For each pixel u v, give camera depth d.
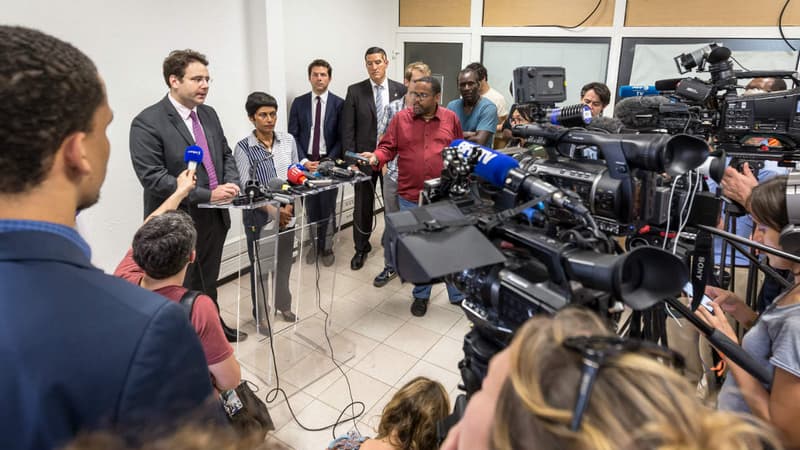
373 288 3.72
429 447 1.54
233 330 3.00
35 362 0.55
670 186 1.38
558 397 0.42
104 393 0.58
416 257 0.77
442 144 3.11
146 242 1.53
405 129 3.13
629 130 1.96
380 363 2.80
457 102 3.65
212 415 0.68
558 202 0.90
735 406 1.18
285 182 2.34
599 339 0.45
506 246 0.94
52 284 0.58
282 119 3.94
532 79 1.37
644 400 0.39
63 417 0.56
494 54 4.95
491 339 0.91
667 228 1.27
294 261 2.54
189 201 2.47
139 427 0.54
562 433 0.39
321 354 2.81
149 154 2.52
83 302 0.59
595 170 1.12
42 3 2.55
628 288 0.74
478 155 1.05
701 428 0.39
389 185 3.83
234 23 3.61
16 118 0.55
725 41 4.05
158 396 0.61
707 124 2.06
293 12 4.08
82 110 0.62
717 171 1.31
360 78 4.99
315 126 4.09
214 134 2.79
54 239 0.61
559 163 1.21
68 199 0.64
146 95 3.12
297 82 4.26
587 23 4.47
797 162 2.04
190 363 0.66
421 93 2.97
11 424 0.55
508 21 4.78
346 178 2.47
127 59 2.98
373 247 4.46
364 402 2.50
